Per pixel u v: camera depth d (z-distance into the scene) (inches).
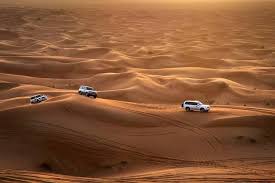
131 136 1386.6
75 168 1245.1
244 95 2372.0
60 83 2743.6
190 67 3321.9
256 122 1487.5
